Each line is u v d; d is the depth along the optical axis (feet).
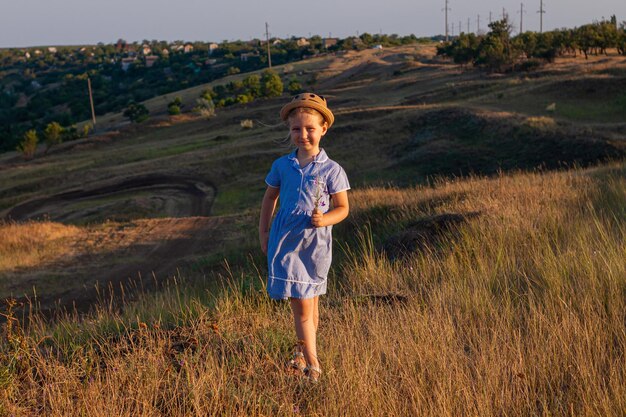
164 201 143.64
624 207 29.25
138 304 25.90
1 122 599.16
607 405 9.30
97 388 10.51
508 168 115.65
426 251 24.67
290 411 9.64
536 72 245.86
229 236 74.54
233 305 17.08
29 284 58.49
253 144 180.24
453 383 10.40
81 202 153.48
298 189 10.77
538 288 16.55
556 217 26.94
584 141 114.52
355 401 9.78
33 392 11.18
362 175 131.85
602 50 327.67
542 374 10.66
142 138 266.98
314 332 11.14
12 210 153.69
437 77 307.37
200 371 10.91
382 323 13.75
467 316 14.40
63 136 320.50
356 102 264.31
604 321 12.78
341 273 26.32
